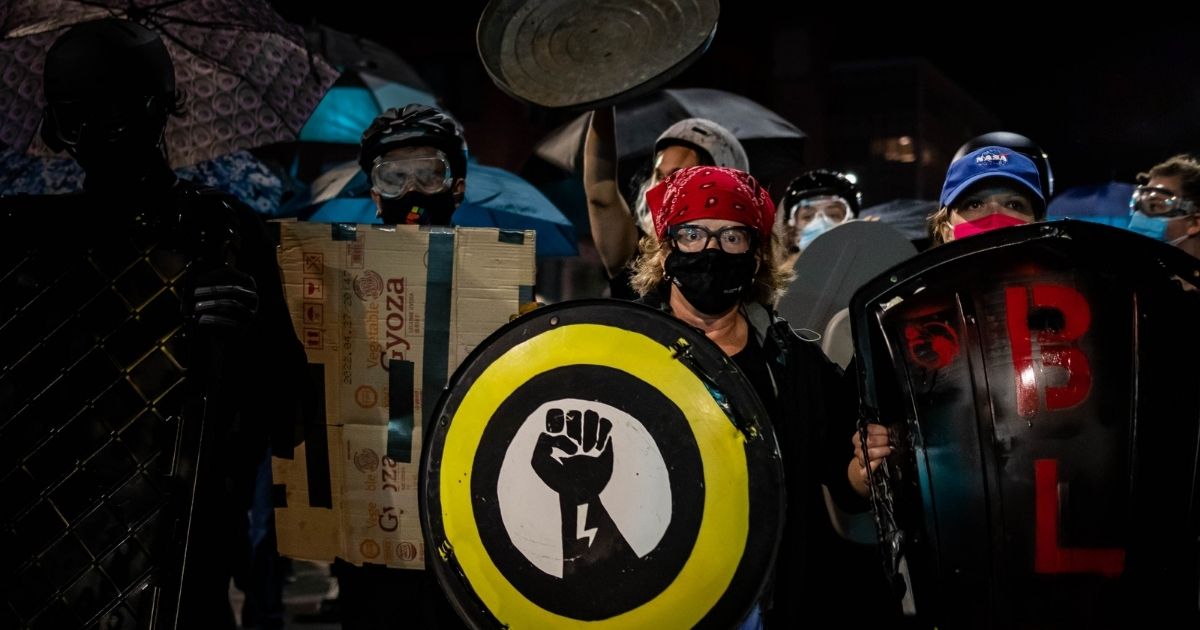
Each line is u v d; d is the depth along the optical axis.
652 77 2.80
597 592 2.40
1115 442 2.35
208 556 2.66
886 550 2.46
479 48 2.93
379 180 3.35
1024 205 3.07
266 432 2.94
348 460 3.02
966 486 2.40
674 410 2.43
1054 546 2.36
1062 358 2.39
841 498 2.72
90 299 2.63
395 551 3.01
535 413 2.46
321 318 3.04
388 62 11.00
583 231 7.78
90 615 2.54
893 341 2.49
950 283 2.48
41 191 4.93
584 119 6.98
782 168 6.61
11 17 3.84
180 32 3.96
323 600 6.49
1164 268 2.39
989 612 2.38
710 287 2.68
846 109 37.97
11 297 2.63
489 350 2.50
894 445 2.47
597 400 2.45
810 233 5.26
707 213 2.67
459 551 2.45
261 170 6.24
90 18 3.81
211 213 2.70
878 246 3.44
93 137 2.68
